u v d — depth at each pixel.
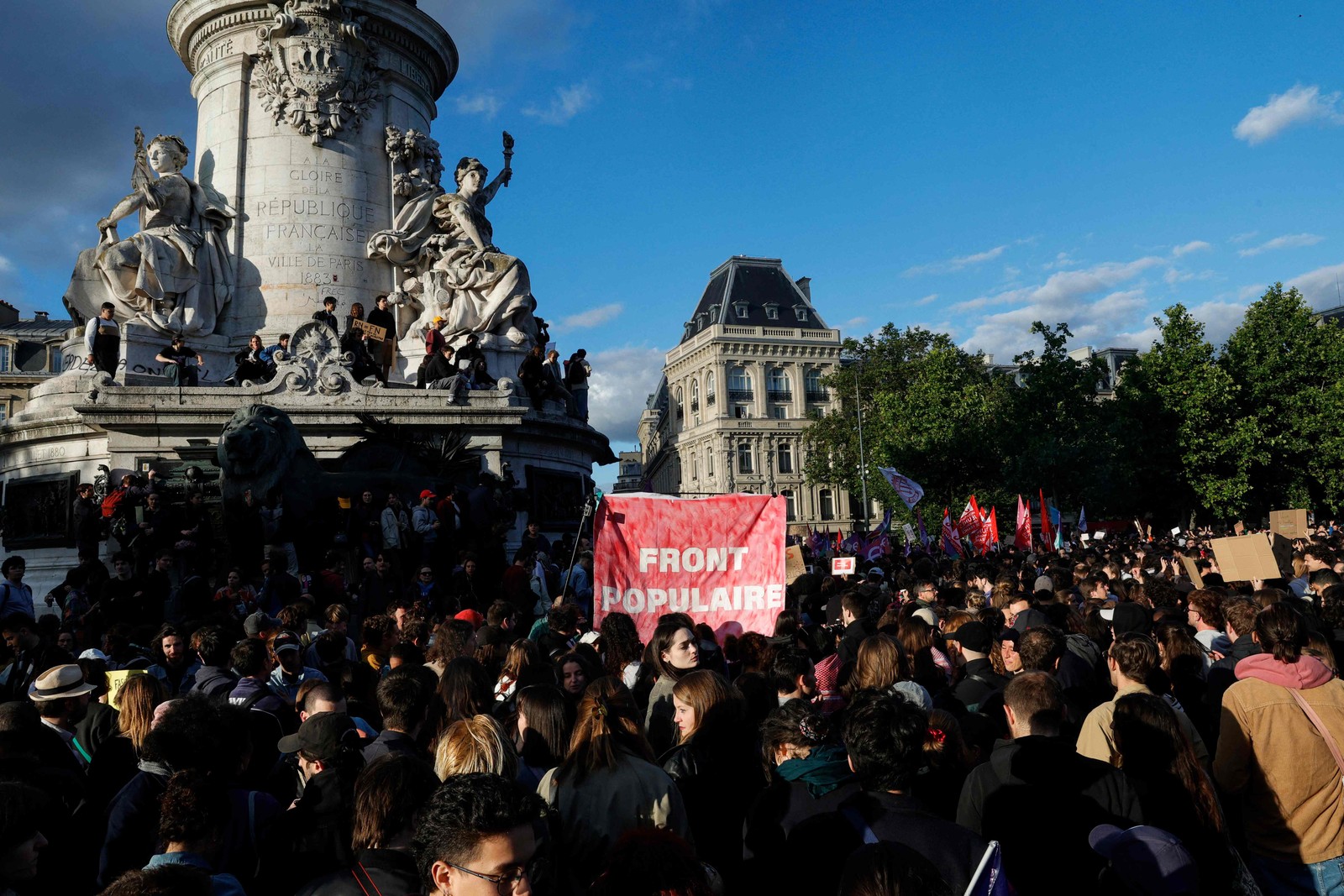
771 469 93.81
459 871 2.83
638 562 8.61
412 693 5.30
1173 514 53.44
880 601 10.74
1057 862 4.14
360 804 3.69
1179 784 4.33
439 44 27.69
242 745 4.42
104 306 21.28
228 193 24.81
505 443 21.81
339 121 25.25
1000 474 50.56
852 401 70.88
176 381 20.28
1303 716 4.81
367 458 18.62
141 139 23.73
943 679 7.32
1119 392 53.22
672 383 105.19
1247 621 6.65
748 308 97.69
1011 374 71.44
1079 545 30.05
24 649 9.02
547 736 4.99
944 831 3.76
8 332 59.44
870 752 3.88
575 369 26.02
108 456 20.17
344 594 14.53
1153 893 3.41
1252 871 4.91
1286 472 50.97
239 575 13.23
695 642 6.06
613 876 3.08
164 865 2.82
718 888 3.32
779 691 6.25
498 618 9.05
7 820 3.52
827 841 3.79
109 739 5.38
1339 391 49.25
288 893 3.79
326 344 20.56
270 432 16.11
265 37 25.17
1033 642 6.34
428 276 24.83
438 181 26.77
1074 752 4.37
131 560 15.39
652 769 4.32
